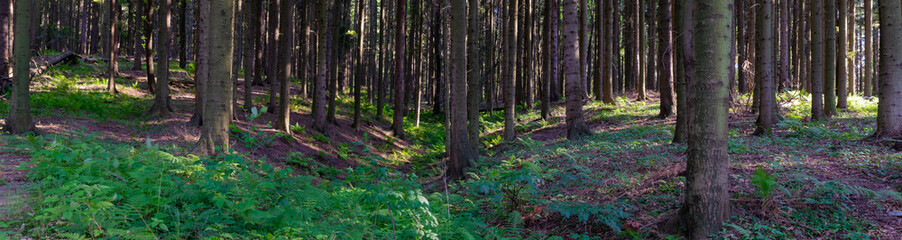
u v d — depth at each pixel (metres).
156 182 5.55
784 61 20.36
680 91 11.63
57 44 40.38
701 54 5.24
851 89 30.16
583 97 25.80
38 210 4.81
